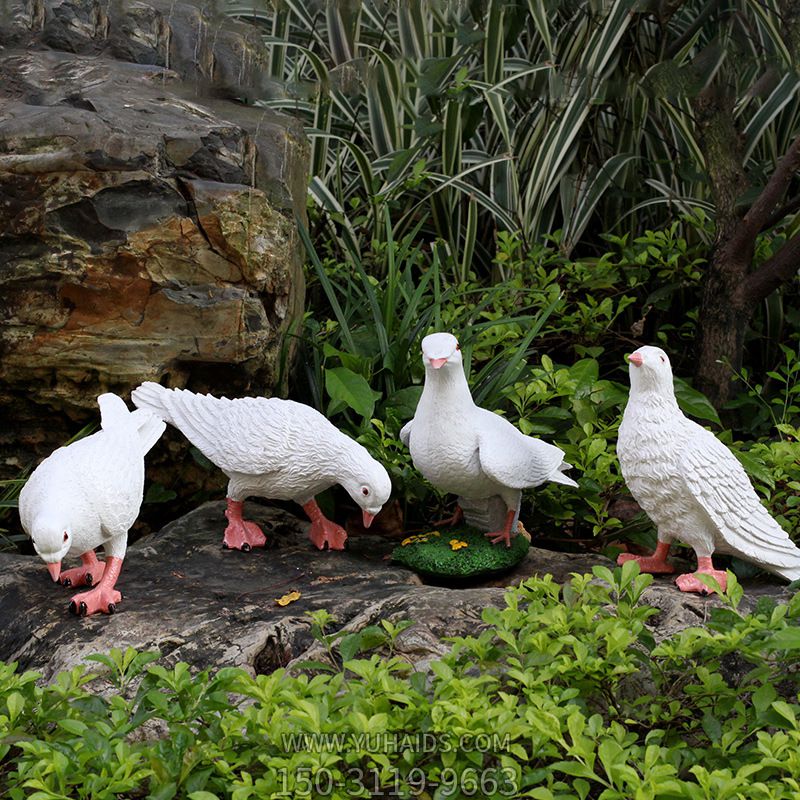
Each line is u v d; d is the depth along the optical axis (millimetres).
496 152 4945
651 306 4613
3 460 3428
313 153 4531
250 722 1963
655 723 2232
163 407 3084
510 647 2195
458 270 4539
